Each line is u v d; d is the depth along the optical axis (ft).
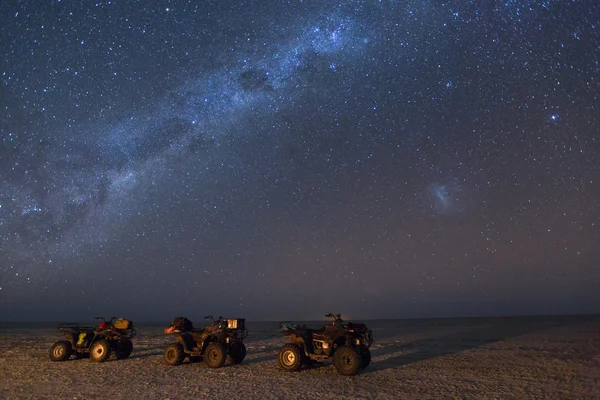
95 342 45.16
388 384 33.27
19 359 46.44
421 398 28.91
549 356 45.34
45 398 29.32
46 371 39.32
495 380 34.22
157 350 53.26
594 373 36.24
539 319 96.68
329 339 39.06
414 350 52.16
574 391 30.30
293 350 39.22
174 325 43.62
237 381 34.60
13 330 94.38
